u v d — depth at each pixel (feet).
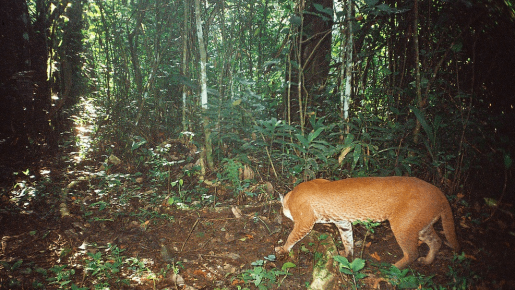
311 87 21.15
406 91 16.74
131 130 23.62
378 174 15.94
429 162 15.65
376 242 13.48
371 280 10.96
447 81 16.44
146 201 16.47
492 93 15.03
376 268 11.71
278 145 20.59
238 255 12.58
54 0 24.98
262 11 26.99
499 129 13.61
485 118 14.74
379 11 15.74
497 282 10.03
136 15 27.81
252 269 11.76
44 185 17.31
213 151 19.51
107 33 26.17
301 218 11.85
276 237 13.75
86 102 24.31
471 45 15.79
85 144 21.61
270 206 15.60
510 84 13.91
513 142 12.90
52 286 10.56
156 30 24.97
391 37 18.71
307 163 15.62
